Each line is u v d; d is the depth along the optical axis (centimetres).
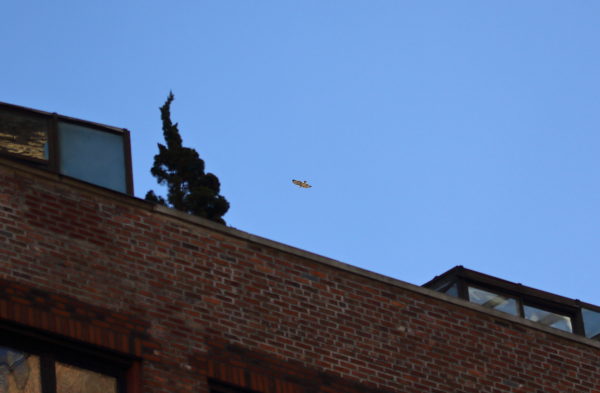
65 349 3344
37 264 3400
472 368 3934
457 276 4712
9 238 3400
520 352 4059
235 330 3597
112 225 3584
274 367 3597
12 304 3300
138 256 3572
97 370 3369
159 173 6550
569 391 4075
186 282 3603
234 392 3509
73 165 4025
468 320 4016
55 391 3284
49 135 4025
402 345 3844
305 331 3703
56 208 3522
